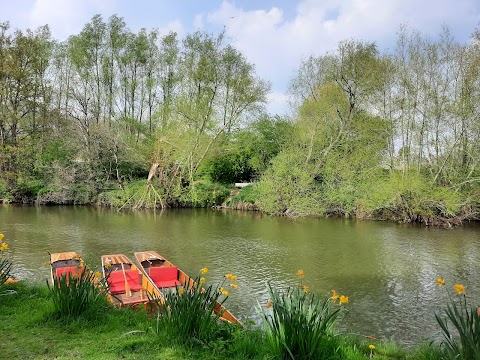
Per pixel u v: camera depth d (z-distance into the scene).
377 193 27.20
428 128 27.70
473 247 18.61
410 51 28.02
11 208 30.94
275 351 4.41
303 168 30.56
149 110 42.84
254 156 37.28
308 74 33.38
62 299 5.80
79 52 38.81
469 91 26.09
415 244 19.25
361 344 5.68
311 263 15.39
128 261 12.95
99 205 33.69
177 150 33.56
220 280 13.00
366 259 16.12
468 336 3.83
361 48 29.47
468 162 26.83
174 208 33.50
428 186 26.41
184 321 4.97
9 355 4.42
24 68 34.84
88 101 38.09
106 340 4.97
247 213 31.28
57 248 16.97
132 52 41.84
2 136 33.75
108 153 35.56
